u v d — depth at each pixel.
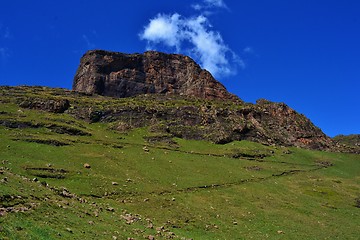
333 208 82.44
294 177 105.81
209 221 62.47
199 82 179.75
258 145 132.75
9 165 69.81
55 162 78.88
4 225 29.84
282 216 72.25
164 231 50.38
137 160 94.31
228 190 84.31
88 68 181.75
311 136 152.75
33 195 42.06
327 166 125.50
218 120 139.00
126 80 181.12
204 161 105.50
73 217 40.41
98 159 87.75
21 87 152.50
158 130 126.94
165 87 186.88
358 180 112.06
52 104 126.94
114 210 53.84
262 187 91.12
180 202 70.31
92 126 123.06
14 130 98.62
